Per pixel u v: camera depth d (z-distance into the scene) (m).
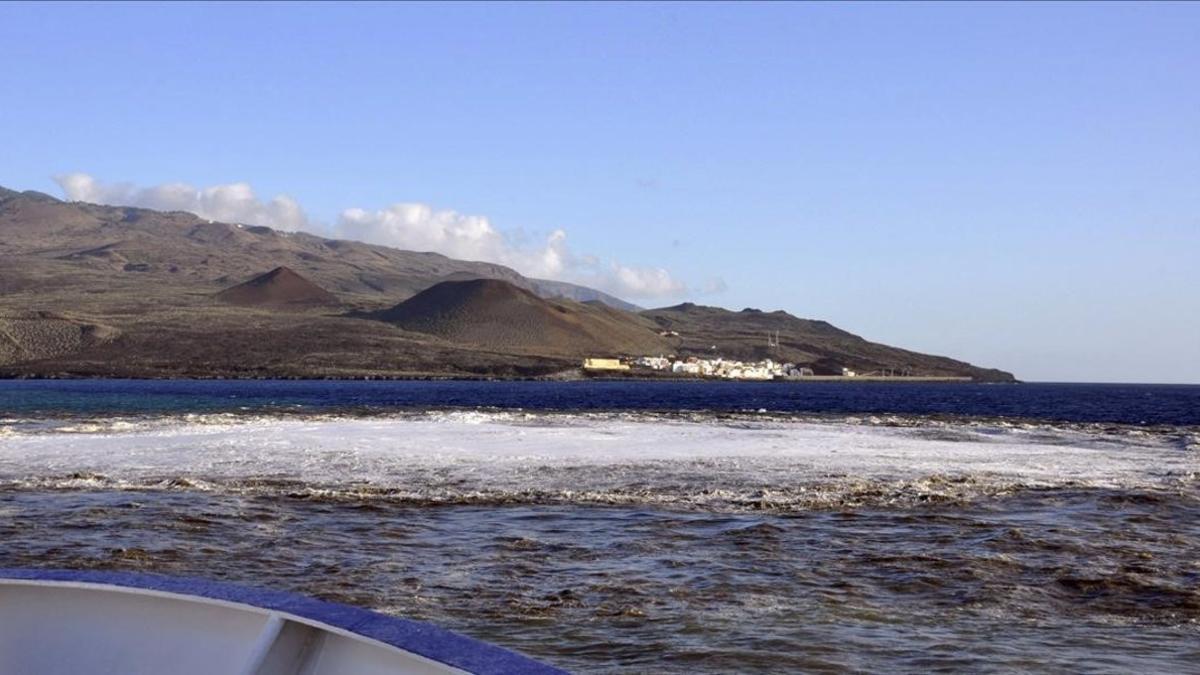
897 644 8.92
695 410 62.97
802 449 28.02
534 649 8.70
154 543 13.38
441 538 14.09
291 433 32.34
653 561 12.55
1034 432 39.06
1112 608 10.40
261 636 2.99
